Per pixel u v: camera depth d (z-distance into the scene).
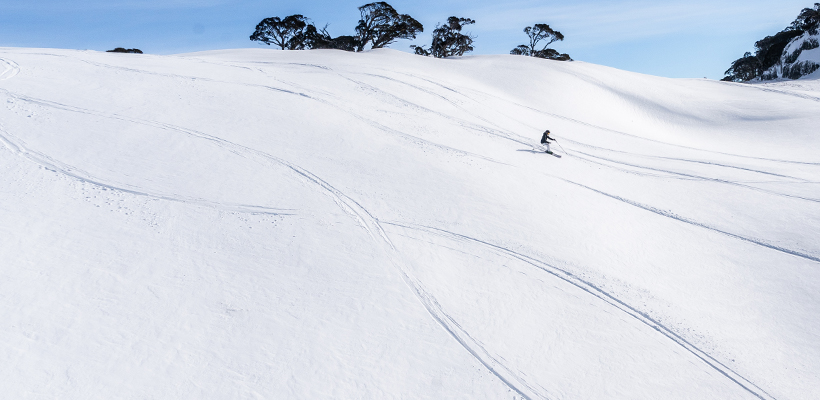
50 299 9.17
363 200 14.62
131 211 12.27
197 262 10.94
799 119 38.88
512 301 11.42
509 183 17.95
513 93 37.94
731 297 13.34
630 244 15.34
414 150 19.39
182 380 8.17
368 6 65.62
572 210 16.78
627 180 21.22
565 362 9.93
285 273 11.05
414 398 8.61
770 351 11.37
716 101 47.59
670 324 11.62
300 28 71.75
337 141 18.84
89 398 7.57
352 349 9.38
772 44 94.19
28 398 7.34
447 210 14.93
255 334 9.34
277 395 8.23
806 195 20.42
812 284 14.07
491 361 9.61
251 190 14.16
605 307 11.80
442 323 10.37
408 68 38.34
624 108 41.66
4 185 12.23
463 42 77.12
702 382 9.98
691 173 22.92
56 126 16.02
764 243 16.22
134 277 10.15
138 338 8.79
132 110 18.50
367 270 11.54
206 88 22.75
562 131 28.73
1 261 9.77
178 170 14.60
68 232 11.06
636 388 9.55
